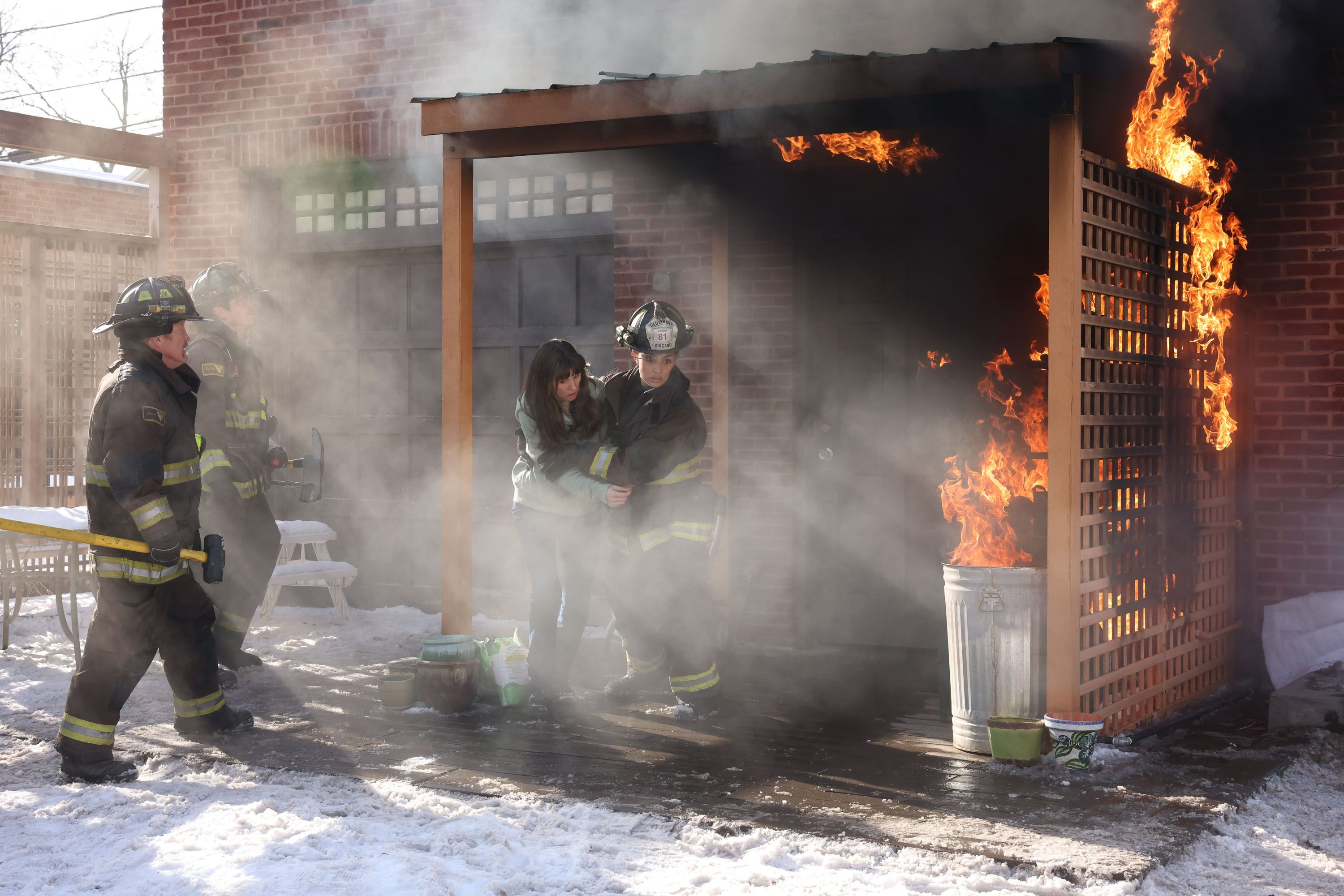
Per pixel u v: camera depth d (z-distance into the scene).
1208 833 3.74
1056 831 3.70
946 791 4.15
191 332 7.43
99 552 4.35
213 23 8.63
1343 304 5.82
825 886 3.27
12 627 7.65
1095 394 4.63
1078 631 4.47
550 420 5.20
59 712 5.44
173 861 3.49
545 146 5.50
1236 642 6.02
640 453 5.12
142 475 4.21
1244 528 6.00
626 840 3.67
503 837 3.66
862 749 4.76
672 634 5.27
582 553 5.54
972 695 4.70
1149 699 5.06
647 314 5.19
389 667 5.72
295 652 6.89
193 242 8.77
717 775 4.37
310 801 4.04
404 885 3.27
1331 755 4.69
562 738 4.94
